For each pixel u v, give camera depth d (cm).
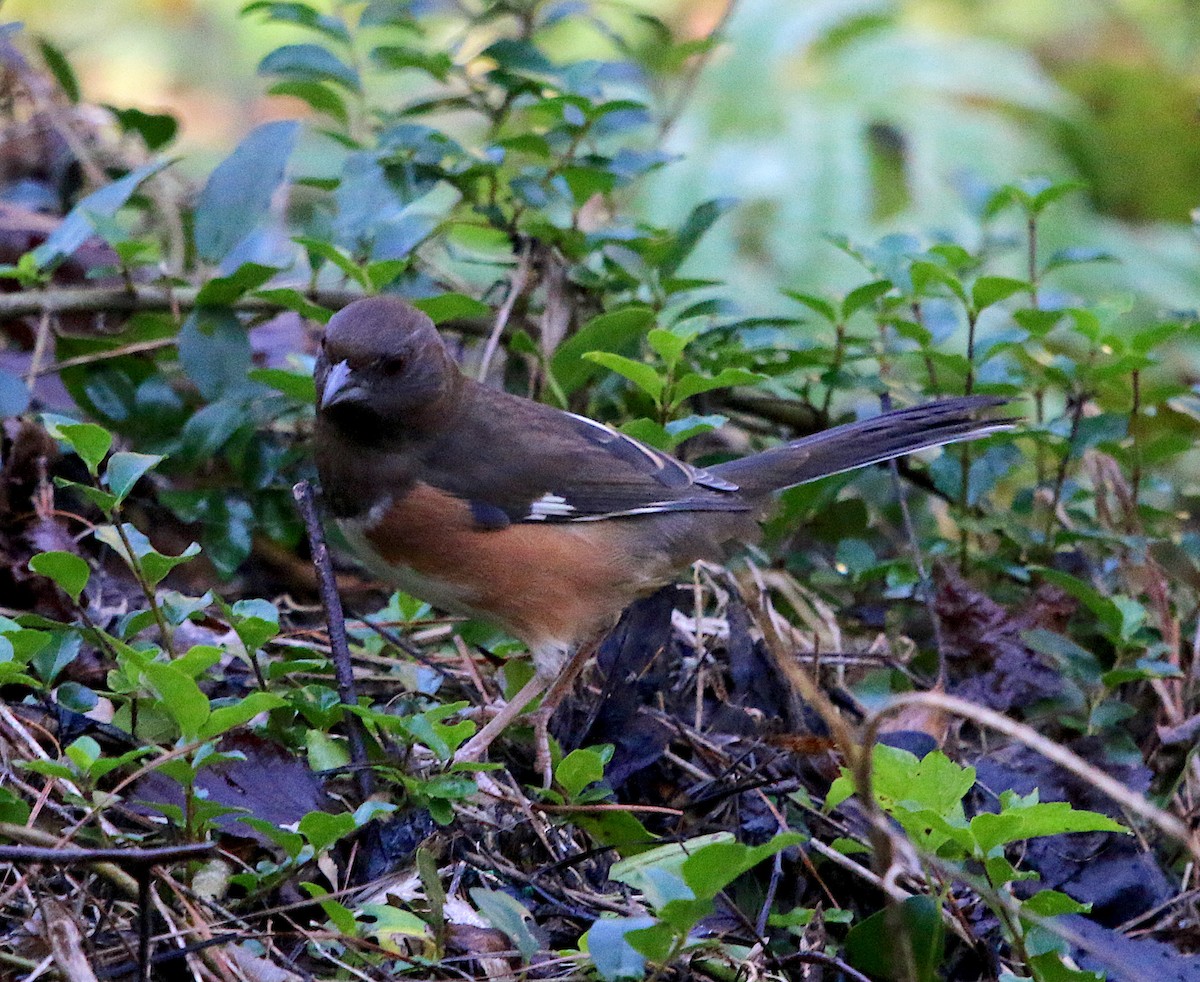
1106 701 867
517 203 1073
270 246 1031
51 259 982
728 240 1398
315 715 731
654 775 792
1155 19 1780
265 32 1644
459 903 676
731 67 1474
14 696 765
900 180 1476
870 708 858
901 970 597
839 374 1005
